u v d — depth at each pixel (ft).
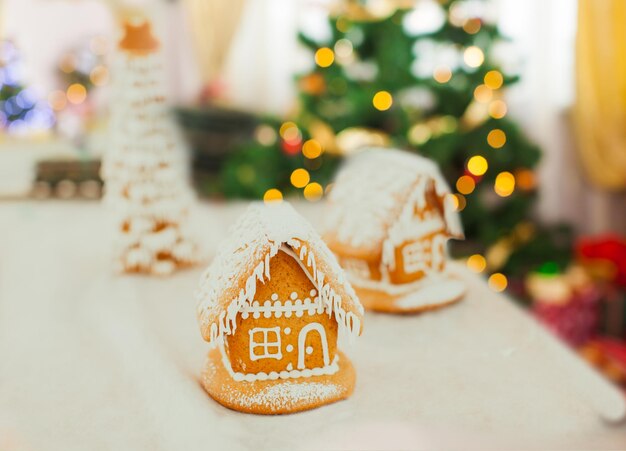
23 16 7.51
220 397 1.87
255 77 6.98
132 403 1.91
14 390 1.98
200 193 5.31
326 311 1.89
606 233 4.70
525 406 1.89
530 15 5.02
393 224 2.29
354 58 4.75
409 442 1.74
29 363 2.12
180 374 1.99
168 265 2.77
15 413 1.87
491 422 1.83
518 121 4.99
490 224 4.54
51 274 2.83
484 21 4.42
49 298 2.59
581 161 4.73
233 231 1.95
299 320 1.88
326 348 1.92
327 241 2.35
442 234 2.48
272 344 1.89
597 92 4.38
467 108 4.46
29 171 4.92
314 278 1.83
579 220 5.02
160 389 1.93
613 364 3.41
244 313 1.86
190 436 1.73
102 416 1.86
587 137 4.50
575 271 4.19
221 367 1.96
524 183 4.60
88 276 2.81
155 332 2.26
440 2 4.40
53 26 7.64
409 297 2.37
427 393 1.94
